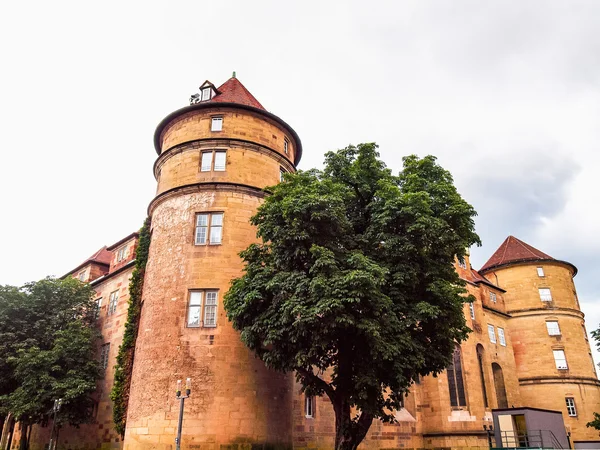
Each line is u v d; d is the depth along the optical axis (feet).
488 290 158.61
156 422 74.43
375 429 106.52
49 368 104.22
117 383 93.40
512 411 91.86
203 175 89.97
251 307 66.59
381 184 74.43
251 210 88.48
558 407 148.97
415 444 112.27
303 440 91.66
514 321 163.02
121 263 126.21
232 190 88.33
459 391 122.31
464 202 72.08
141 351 82.17
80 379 104.06
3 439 143.33
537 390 152.87
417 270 68.23
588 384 153.48
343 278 59.21
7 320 110.22
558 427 95.66
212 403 74.49
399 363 62.54
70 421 104.01
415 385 119.24
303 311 59.62
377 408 65.26
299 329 60.75
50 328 111.45
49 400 102.94
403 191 75.72
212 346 77.87
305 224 65.72
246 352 78.69
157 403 75.56
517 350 159.84
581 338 161.27
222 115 94.89
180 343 78.23
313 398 96.43
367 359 63.87
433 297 68.64
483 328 140.77
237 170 90.27
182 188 89.15
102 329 121.80
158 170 99.60
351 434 65.98
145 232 101.09
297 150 106.52
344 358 68.44
